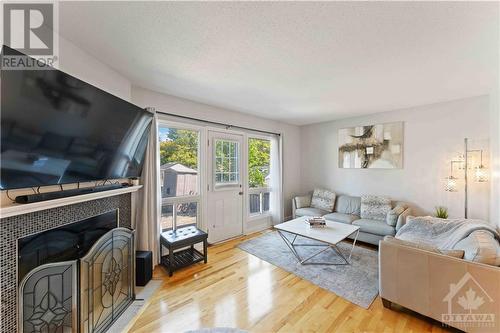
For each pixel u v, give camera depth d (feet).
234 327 5.44
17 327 3.86
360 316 5.84
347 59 6.27
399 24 4.66
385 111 12.28
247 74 7.34
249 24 4.71
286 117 13.94
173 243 8.04
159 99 9.16
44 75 3.63
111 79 6.92
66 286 4.59
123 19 4.56
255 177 14.11
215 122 11.31
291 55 6.06
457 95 9.46
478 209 9.50
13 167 3.51
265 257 9.58
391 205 11.30
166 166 9.84
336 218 11.96
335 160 14.73
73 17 4.49
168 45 5.58
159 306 6.25
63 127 4.23
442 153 10.50
